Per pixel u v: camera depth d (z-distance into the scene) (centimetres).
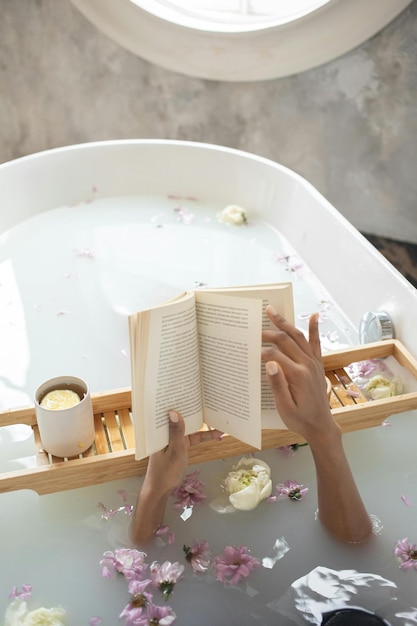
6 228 250
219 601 122
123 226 256
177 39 323
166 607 120
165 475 124
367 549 131
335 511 130
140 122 350
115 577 126
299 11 312
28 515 139
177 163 275
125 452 140
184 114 345
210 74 328
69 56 333
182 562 129
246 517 138
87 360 189
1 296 214
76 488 143
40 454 142
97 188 274
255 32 312
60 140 357
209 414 128
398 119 303
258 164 261
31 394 177
